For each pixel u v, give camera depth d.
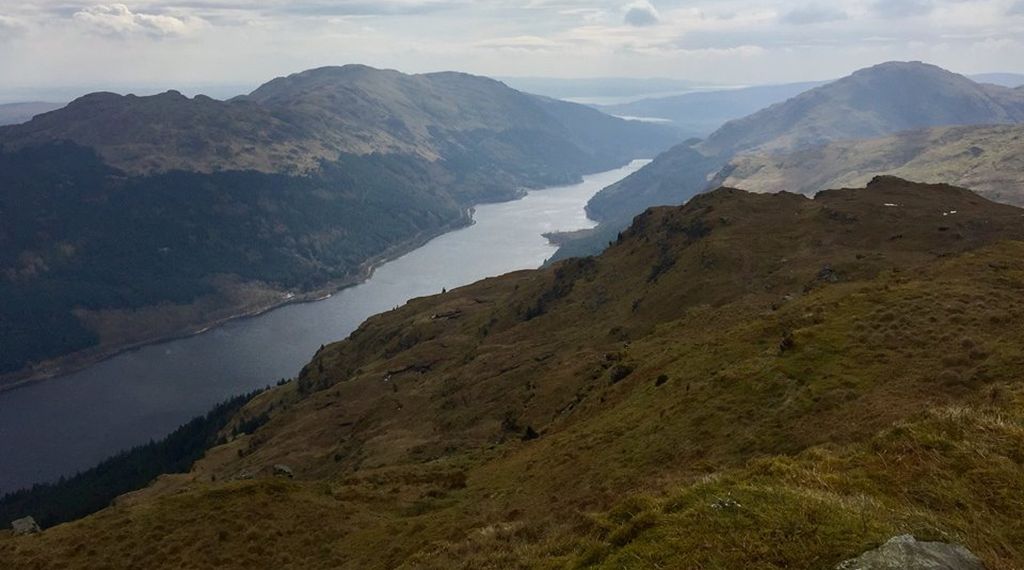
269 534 41.06
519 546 22.00
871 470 17.56
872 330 37.22
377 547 37.09
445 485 50.16
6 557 41.06
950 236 99.06
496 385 101.50
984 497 15.90
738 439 30.84
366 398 153.00
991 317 34.47
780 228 121.69
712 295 99.06
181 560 38.94
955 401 26.25
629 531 15.54
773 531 13.61
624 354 70.31
